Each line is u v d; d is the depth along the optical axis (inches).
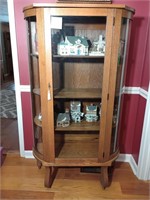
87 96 59.4
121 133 77.1
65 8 47.4
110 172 73.8
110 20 48.1
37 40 51.3
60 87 62.9
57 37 53.7
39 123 62.2
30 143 79.9
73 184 67.3
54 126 59.6
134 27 64.3
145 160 67.2
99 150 61.2
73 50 55.7
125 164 79.0
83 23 54.9
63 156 63.0
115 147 66.4
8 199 60.5
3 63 224.5
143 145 66.3
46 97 54.9
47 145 60.4
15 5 62.9
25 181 68.5
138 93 71.8
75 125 63.8
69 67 62.6
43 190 64.5
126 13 50.0
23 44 66.9
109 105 56.1
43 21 48.1
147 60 63.7
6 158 81.1
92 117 66.1
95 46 57.6
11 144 91.9
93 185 67.0
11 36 66.0
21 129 77.8
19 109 74.7
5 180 68.9
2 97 172.1
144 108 66.2
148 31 63.5
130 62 68.1
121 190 65.0
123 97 70.9
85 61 60.8
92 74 64.1
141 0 61.7
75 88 65.6
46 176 65.0
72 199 61.1
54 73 55.9
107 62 51.5
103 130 58.9
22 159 80.7
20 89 72.0
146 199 61.6
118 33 49.3
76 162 62.2
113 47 50.3
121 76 58.6
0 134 102.5
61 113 64.7
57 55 55.1
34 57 58.7
